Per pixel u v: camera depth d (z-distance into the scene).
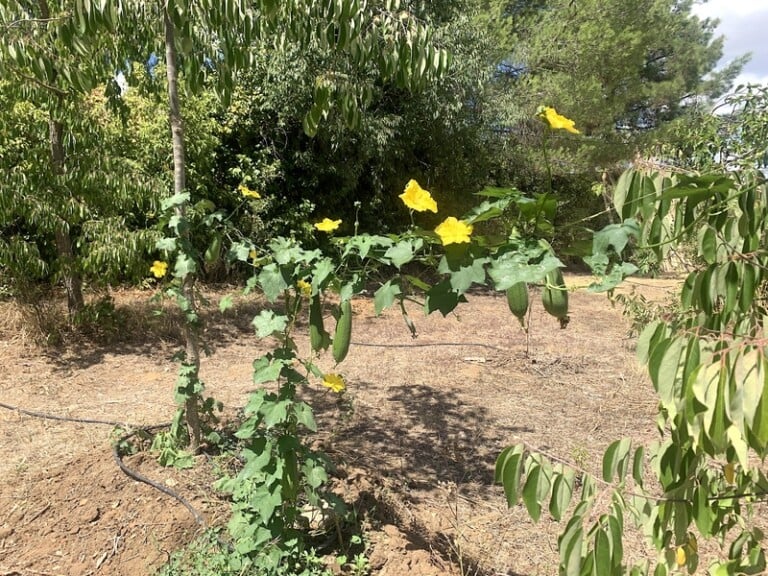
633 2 11.71
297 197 8.98
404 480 3.20
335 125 8.11
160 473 2.81
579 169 11.53
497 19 11.43
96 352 5.07
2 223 4.71
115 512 2.50
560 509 1.15
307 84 7.59
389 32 2.68
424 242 1.29
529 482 1.15
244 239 2.71
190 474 2.83
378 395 4.55
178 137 2.82
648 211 1.28
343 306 1.62
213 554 2.26
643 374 5.00
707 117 3.32
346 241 1.61
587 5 11.75
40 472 2.84
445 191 10.94
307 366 2.27
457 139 10.20
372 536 2.45
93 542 2.33
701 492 1.29
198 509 2.54
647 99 15.82
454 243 1.23
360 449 3.55
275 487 2.13
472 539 2.70
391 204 10.39
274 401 2.14
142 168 6.23
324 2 2.48
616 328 7.18
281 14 2.78
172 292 2.95
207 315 6.41
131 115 6.39
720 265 1.19
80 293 5.30
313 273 1.78
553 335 6.73
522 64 12.01
